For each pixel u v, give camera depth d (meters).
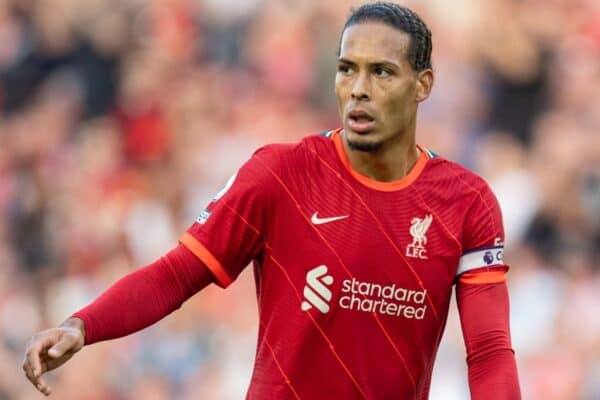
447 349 35.34
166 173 44.31
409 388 15.46
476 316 15.49
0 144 47.25
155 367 37.75
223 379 37.38
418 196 15.47
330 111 44.97
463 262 15.61
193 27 48.09
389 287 15.27
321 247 15.22
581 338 36.91
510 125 43.47
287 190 15.33
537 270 38.38
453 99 43.38
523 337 37.09
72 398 38.09
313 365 15.25
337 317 15.20
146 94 46.50
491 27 44.38
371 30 15.25
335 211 15.30
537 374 36.09
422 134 42.41
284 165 15.41
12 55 49.09
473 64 44.06
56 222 44.44
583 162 40.94
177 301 15.26
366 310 15.23
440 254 15.40
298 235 15.27
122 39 48.16
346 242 15.23
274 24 46.84
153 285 15.11
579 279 38.38
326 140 15.61
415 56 15.34
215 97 46.03
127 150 45.81
